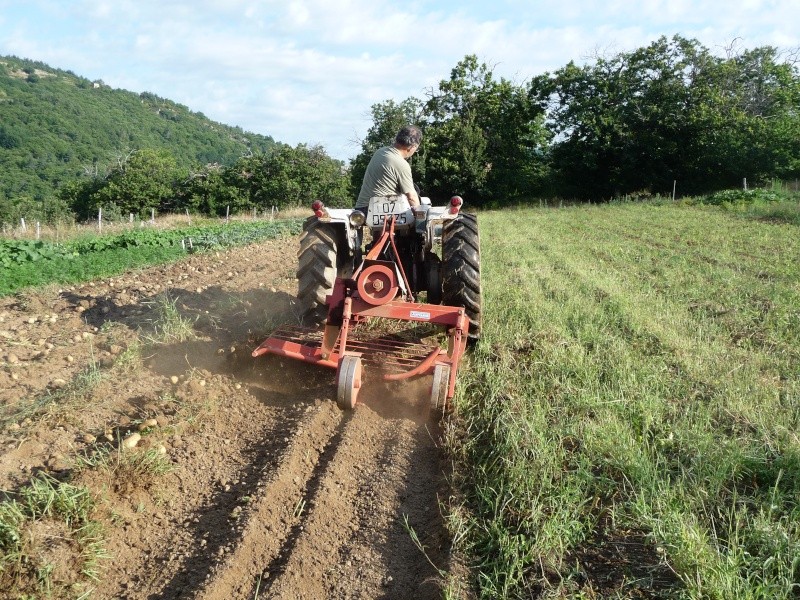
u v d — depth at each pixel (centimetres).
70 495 326
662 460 381
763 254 1206
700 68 3812
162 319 661
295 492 374
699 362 548
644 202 2950
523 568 308
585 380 506
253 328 651
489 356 578
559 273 1009
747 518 322
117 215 3300
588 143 3959
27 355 582
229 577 300
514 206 4116
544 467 373
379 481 392
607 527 330
